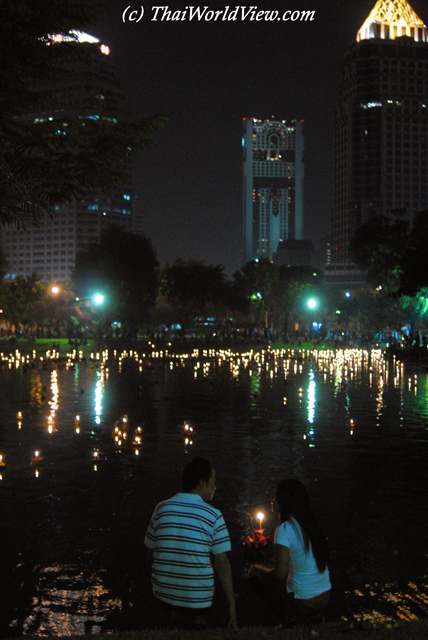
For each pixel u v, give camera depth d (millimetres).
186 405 24641
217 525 5012
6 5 7930
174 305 105438
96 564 8078
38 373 41594
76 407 23797
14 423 19609
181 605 4906
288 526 5461
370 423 19984
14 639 5410
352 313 93625
